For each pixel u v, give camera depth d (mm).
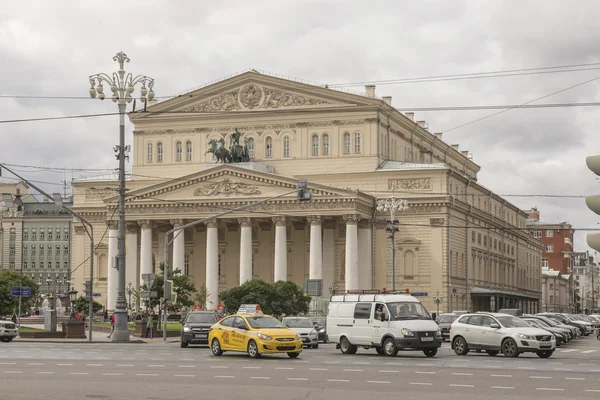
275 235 119375
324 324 75875
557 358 50625
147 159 132750
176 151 131625
